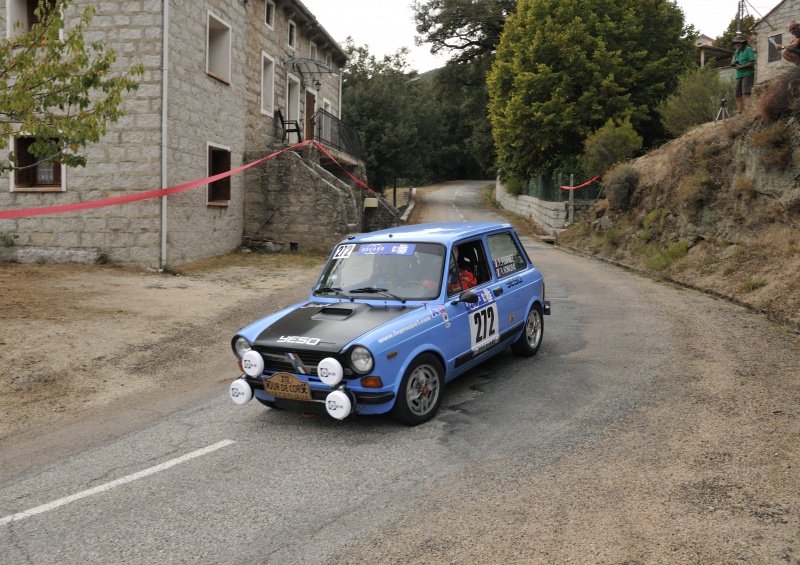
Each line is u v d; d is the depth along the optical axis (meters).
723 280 12.36
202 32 17.06
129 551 3.74
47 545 3.86
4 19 15.24
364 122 38.56
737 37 15.56
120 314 10.37
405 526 3.89
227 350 8.94
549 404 6.11
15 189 15.55
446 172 79.88
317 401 5.42
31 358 7.84
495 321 6.91
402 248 6.58
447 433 5.46
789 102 12.02
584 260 18.86
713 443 5.00
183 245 16.36
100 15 15.19
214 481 4.68
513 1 44.44
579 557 3.46
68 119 9.62
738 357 7.61
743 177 13.28
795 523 3.76
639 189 19.53
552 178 30.06
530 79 28.52
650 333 9.04
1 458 5.41
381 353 5.27
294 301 12.30
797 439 5.03
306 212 20.17
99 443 5.64
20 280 12.88
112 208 15.37
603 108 28.42
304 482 4.59
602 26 28.66
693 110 21.58
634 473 4.51
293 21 24.78
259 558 3.60
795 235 11.62
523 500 4.16
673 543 3.58
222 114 18.48
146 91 15.20
